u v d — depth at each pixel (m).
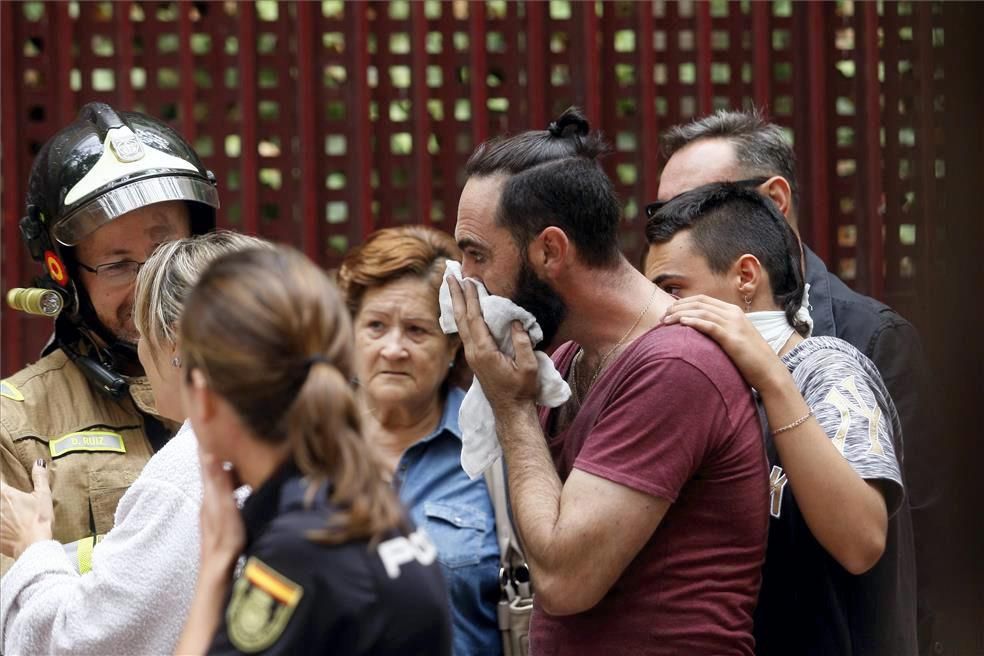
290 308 5.69
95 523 9.24
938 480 10.16
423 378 11.09
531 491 7.52
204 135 13.95
